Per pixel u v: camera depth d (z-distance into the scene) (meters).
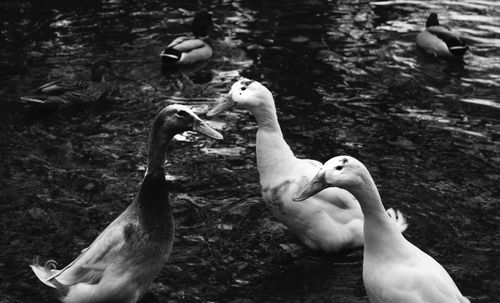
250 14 4.84
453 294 2.54
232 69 4.08
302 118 3.68
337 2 5.07
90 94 3.82
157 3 5.04
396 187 3.27
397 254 2.55
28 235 3.05
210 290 2.86
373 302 2.58
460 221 3.12
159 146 2.72
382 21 4.73
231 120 3.70
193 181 3.33
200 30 4.41
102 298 2.70
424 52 4.24
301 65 4.10
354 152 3.46
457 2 5.05
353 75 4.01
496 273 2.91
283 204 2.92
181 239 3.05
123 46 4.32
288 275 2.91
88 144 3.53
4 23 4.59
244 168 3.40
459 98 3.84
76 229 3.08
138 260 2.70
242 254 2.99
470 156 3.44
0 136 3.56
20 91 3.86
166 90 3.91
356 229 2.93
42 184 3.28
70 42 4.35
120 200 3.22
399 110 3.74
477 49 4.31
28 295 2.83
